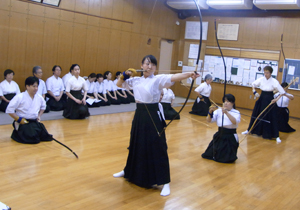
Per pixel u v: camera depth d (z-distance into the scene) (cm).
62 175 278
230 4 764
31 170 284
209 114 355
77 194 241
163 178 254
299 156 410
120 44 772
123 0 759
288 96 489
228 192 270
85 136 419
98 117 555
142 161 258
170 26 907
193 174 309
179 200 246
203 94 671
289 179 316
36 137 368
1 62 556
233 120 341
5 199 224
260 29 801
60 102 590
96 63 723
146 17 829
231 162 357
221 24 861
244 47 827
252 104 824
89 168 301
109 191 252
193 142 438
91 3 688
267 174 327
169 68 944
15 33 569
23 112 365
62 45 647
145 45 842
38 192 239
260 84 503
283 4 691
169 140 440
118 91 747
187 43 930
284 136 536
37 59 608
